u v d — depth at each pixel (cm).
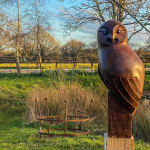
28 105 823
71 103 796
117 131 268
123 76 246
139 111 671
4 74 1595
